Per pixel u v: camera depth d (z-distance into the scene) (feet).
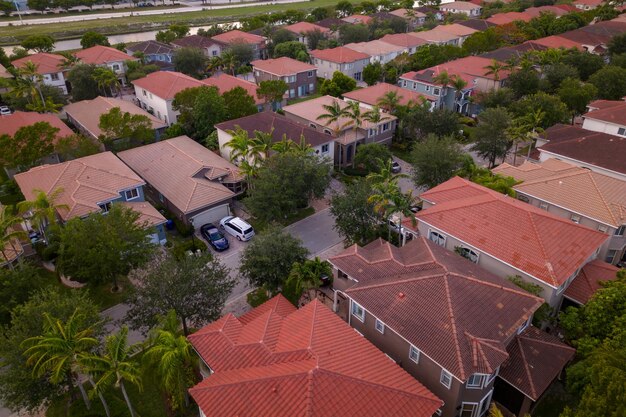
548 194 143.84
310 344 84.38
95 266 114.11
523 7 500.33
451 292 94.12
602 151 168.45
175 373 81.66
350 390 76.02
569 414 72.28
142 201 160.86
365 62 327.26
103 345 96.99
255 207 149.07
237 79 261.03
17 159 168.04
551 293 105.91
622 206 134.10
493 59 282.15
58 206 131.03
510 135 187.93
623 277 100.94
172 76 256.11
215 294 107.04
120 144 202.18
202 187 161.38
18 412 97.09
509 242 115.65
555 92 247.29
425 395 79.00
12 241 136.26
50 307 90.58
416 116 207.62
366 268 110.11
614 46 304.09
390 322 92.89
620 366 74.54
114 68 302.66
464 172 165.58
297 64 299.58
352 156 205.05
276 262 116.98
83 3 554.46
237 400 76.33
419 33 379.96
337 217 151.02
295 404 73.61
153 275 104.99
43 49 348.79
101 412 93.71
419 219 130.41
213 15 564.30
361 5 520.01
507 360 93.04
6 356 84.07
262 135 172.76
